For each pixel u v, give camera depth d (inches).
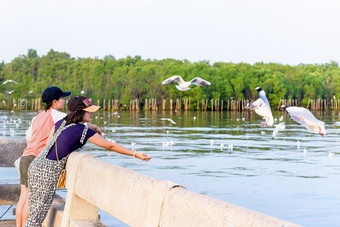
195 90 5654.5
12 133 1818.4
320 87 6397.6
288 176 1039.6
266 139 2037.4
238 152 1523.1
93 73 5757.9
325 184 931.3
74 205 164.2
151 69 5984.3
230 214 85.5
